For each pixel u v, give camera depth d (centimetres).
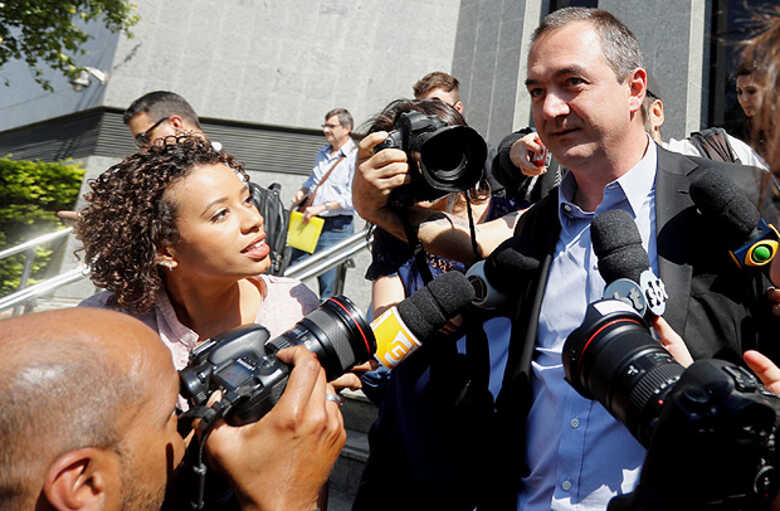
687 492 77
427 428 168
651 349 106
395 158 151
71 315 90
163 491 94
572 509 138
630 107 145
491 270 157
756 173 126
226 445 99
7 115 1138
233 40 822
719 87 525
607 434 137
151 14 829
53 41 843
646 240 145
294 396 98
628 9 582
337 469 325
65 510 80
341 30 812
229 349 113
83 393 81
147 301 151
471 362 165
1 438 77
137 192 147
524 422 153
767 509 78
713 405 77
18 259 695
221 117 811
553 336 154
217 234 145
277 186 327
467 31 788
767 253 125
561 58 140
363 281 726
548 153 228
